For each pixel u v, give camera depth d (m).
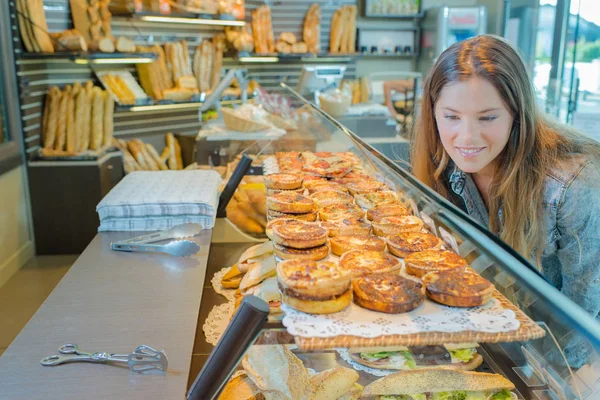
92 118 4.16
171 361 1.13
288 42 5.74
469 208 1.66
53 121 4.04
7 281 3.64
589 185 1.36
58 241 4.07
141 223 1.90
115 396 1.02
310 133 2.76
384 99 4.94
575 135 1.48
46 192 3.97
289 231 1.20
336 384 1.05
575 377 0.84
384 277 0.94
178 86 4.90
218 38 5.40
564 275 1.45
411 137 1.88
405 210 1.41
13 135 3.76
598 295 1.38
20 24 3.75
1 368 1.10
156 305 1.36
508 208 1.44
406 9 6.29
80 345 1.19
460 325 0.81
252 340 0.86
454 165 1.65
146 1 4.47
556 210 1.39
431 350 1.12
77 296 1.41
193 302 1.38
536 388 0.97
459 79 1.34
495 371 1.06
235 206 2.16
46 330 1.24
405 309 0.85
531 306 0.88
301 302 0.85
